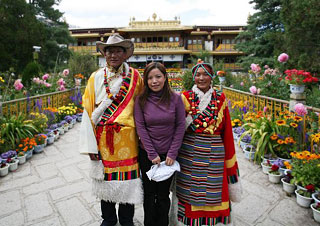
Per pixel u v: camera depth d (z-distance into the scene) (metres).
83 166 3.84
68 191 3.05
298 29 7.82
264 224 2.38
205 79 1.93
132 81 2.06
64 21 24.30
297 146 3.55
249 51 17.16
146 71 1.87
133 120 2.01
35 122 4.85
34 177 3.45
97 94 2.03
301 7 7.42
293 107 3.79
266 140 3.69
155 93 1.91
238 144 4.51
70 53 20.84
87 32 32.88
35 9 21.55
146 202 2.02
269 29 15.94
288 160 3.50
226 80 9.45
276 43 9.82
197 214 1.93
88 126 1.98
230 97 7.00
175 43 32.22
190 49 32.78
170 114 1.85
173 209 2.09
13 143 4.00
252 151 4.04
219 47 31.84
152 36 32.50
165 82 1.90
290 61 7.83
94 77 2.05
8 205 2.73
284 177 3.10
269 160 3.57
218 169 1.92
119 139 1.96
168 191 1.98
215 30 31.86
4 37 15.02
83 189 3.10
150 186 2.00
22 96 6.46
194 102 1.96
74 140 5.27
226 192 1.95
